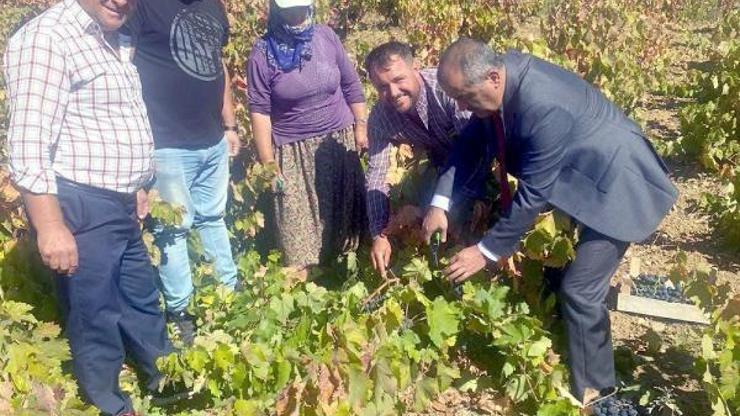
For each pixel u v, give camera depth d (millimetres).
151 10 3967
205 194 4531
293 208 4812
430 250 4348
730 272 5598
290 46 4469
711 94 9273
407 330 3998
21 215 4367
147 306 3949
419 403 3846
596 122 3498
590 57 8008
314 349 3932
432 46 10109
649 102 9672
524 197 3510
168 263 4371
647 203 3578
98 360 3660
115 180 3482
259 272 4879
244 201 5270
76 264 3340
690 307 4801
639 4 13062
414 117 4121
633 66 8461
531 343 3809
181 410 3998
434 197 3971
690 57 11906
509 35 10727
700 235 6176
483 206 4285
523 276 4293
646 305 4887
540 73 3387
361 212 5031
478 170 4023
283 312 4215
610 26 8656
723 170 6801
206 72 4176
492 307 3885
